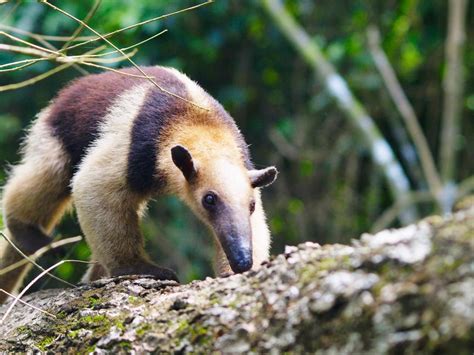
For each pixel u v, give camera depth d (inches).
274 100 916.6
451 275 211.6
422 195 792.9
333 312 230.5
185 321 268.1
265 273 261.4
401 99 834.8
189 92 419.8
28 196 454.0
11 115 810.8
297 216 912.3
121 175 397.4
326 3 916.0
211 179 383.9
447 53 855.7
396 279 222.5
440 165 935.0
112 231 393.7
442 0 901.8
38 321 326.3
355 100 874.1
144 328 279.6
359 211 923.4
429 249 220.8
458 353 203.6
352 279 230.8
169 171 401.4
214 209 378.9
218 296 267.9
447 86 803.4
